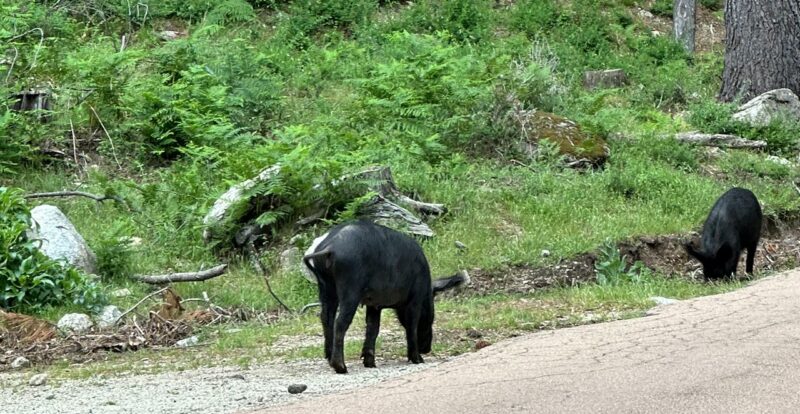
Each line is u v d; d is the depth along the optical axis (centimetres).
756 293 1080
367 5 2575
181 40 2027
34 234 1257
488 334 1037
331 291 859
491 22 2653
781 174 1889
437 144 1708
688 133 2019
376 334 877
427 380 752
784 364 736
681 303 1062
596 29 2702
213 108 1794
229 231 1412
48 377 905
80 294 1180
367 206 1434
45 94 1739
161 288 1282
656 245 1508
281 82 2028
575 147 1798
